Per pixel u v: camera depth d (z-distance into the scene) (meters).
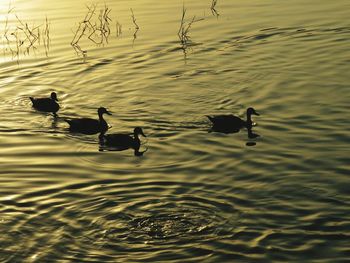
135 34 33.88
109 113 25.53
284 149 22.44
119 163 22.16
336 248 17.16
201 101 26.42
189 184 20.50
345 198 19.34
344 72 28.00
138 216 18.78
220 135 23.69
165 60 30.61
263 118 24.75
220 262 16.75
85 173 21.56
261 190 19.97
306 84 27.14
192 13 36.56
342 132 23.30
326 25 33.56
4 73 30.00
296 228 18.00
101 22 34.50
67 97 27.53
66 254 17.22
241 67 29.28
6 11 38.00
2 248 17.47
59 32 34.62
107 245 17.56
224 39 32.62
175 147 23.02
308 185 20.12
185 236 17.81
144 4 38.53
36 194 20.23
